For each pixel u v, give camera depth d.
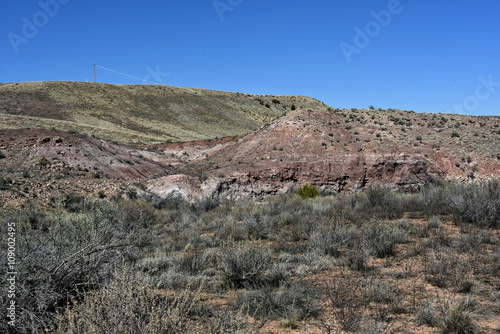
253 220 15.02
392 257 9.16
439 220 13.23
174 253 10.99
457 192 16.14
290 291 6.46
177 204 28.42
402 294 6.36
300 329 5.19
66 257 5.37
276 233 14.16
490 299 5.93
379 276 7.54
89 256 5.68
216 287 7.56
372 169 35.53
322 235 10.57
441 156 36.38
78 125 68.25
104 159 38.12
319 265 8.77
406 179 34.19
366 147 38.38
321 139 40.22
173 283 7.51
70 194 27.59
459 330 4.78
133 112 94.69
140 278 4.64
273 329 5.24
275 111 129.00
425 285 6.83
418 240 10.79
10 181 27.00
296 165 36.19
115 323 3.54
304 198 27.58
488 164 35.34
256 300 6.30
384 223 12.88
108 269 5.83
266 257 8.12
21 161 32.00
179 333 3.69
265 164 37.28
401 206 17.52
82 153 36.59
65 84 103.62
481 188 14.22
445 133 42.56
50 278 5.02
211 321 4.68
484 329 4.84
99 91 104.50
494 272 7.27
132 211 14.71
